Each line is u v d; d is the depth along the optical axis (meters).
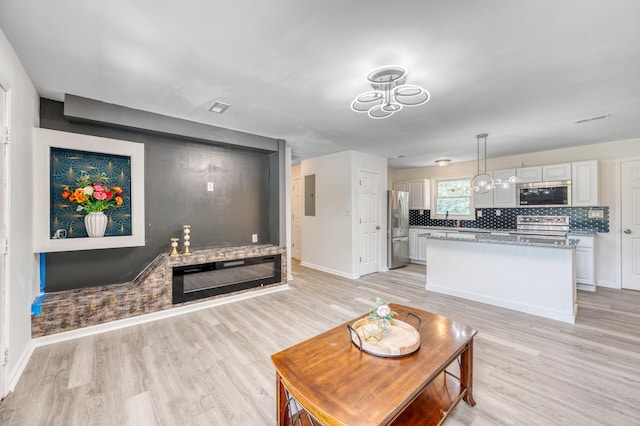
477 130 3.80
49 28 1.69
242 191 4.27
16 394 1.84
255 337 2.68
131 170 3.02
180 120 3.37
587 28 1.67
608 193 4.48
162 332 2.78
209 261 3.50
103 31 1.72
